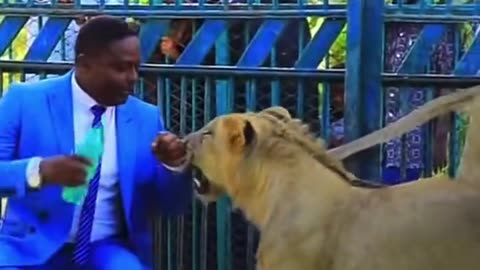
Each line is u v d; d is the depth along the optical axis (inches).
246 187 164.2
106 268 166.4
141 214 173.5
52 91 169.5
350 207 155.7
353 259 152.2
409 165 206.7
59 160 158.4
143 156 172.2
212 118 212.4
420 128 204.7
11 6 225.5
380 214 152.6
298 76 205.5
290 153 162.1
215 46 213.2
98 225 170.2
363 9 198.8
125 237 173.0
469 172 156.4
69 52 224.8
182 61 214.1
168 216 200.2
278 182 161.2
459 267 146.4
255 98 209.3
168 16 215.5
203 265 216.7
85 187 167.0
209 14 212.5
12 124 168.1
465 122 198.2
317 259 155.7
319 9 204.7
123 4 218.7
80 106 169.0
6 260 165.9
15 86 170.2
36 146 167.9
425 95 200.5
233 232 214.8
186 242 217.6
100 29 166.6
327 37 204.8
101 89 167.3
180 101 215.0
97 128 168.4
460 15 198.8
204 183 168.7
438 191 151.9
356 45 199.3
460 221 147.4
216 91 211.9
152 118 174.7
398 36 203.8
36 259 166.4
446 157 203.6
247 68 208.4
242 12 210.2
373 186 161.3
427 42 200.2
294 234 157.5
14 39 226.2
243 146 163.3
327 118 205.6
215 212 216.1
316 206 157.6
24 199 168.7
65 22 222.7
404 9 200.1
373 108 200.4
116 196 171.3
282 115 168.4
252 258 212.5
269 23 208.5
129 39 166.9
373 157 203.9
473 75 198.8
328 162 162.9
